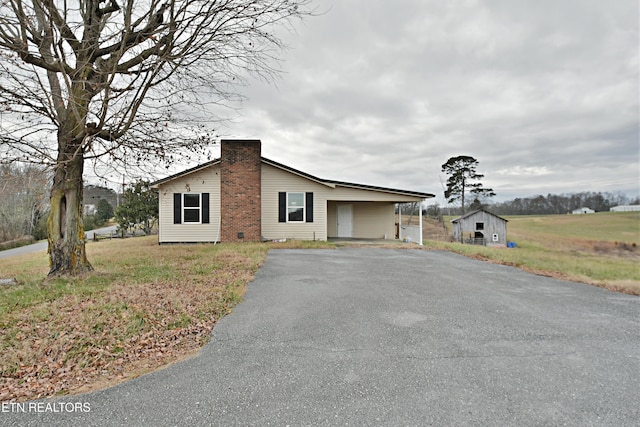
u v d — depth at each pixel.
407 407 2.47
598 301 5.93
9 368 3.05
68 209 6.74
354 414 2.38
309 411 2.42
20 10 5.14
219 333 4.05
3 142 5.36
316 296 5.78
